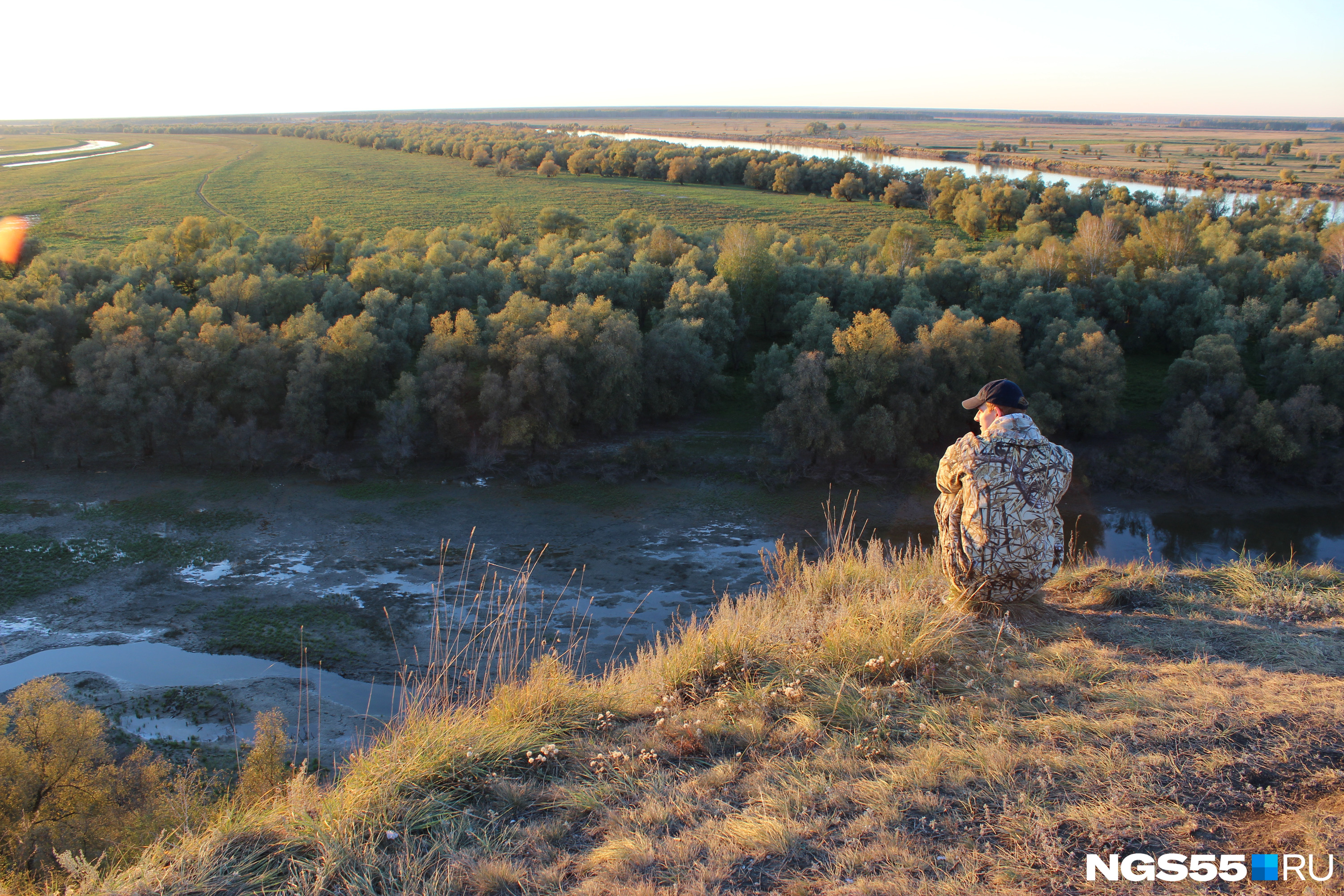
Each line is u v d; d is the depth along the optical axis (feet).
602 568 102.27
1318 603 21.94
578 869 12.09
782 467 133.49
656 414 154.51
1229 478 133.39
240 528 109.70
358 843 12.91
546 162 454.81
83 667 76.07
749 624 22.16
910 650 18.51
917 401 139.13
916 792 13.24
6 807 41.75
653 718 17.54
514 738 16.11
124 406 124.57
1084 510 127.24
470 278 173.06
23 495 115.03
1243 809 12.09
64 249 238.89
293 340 136.77
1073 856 11.30
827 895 10.87
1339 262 203.31
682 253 219.41
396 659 78.33
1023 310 171.22
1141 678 17.11
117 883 12.54
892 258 220.64
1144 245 220.43
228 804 15.46
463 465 133.49
